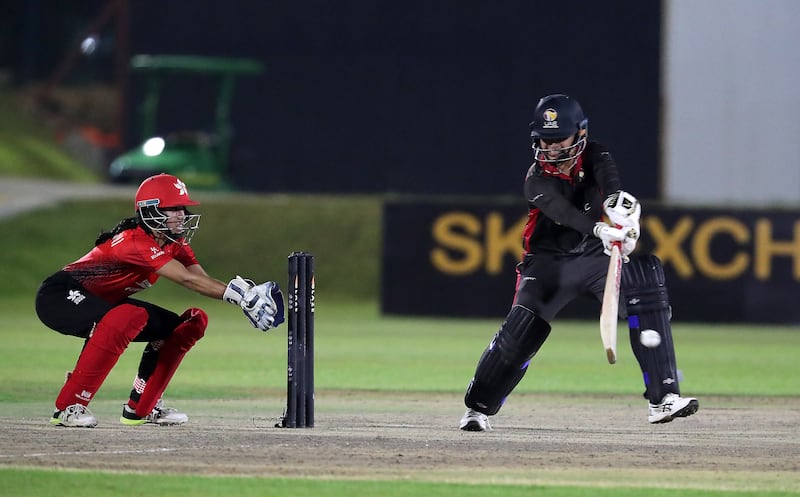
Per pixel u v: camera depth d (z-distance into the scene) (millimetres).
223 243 96938
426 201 79062
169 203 29281
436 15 114625
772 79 102812
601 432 30547
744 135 103625
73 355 53312
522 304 28734
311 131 116812
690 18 105062
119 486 21859
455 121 114812
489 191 114938
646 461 25297
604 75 110812
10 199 104062
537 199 27516
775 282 76188
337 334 68000
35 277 91938
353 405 37000
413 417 33438
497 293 78500
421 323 76438
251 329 71312
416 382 44750
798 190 102312
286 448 26359
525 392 42094
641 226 76625
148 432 28906
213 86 118125
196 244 96500
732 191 104000
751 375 49094
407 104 115562
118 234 29562
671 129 105750
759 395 41469
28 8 154125
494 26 113625
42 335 64375
